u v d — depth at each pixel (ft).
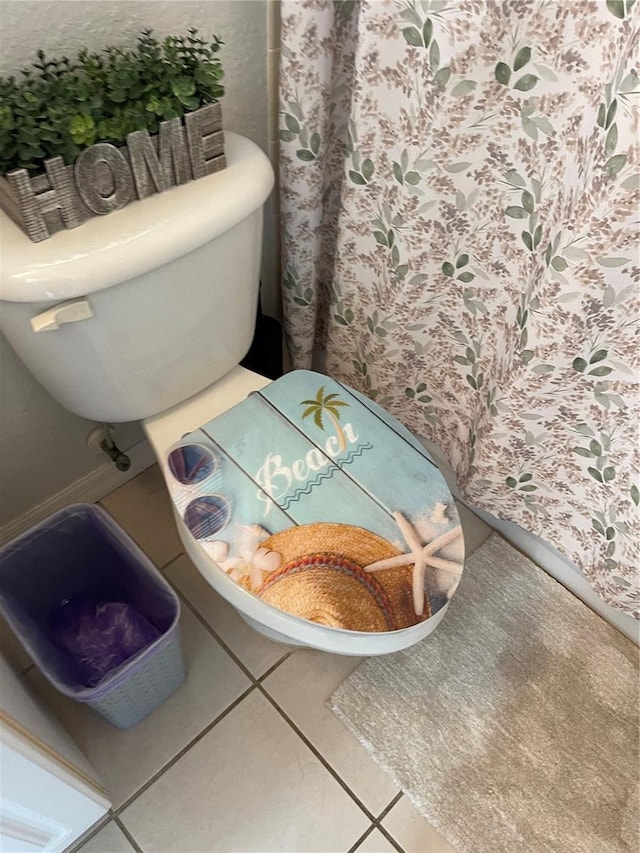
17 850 2.55
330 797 3.35
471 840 3.25
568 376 3.03
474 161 2.88
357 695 3.67
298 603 2.53
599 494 3.46
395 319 3.71
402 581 2.61
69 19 2.50
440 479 2.90
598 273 2.56
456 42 2.48
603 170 2.33
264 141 3.66
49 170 2.25
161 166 2.57
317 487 2.84
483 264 3.21
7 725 2.14
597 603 4.05
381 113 2.96
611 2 2.13
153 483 4.51
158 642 2.96
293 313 4.25
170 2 2.73
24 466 3.75
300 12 2.80
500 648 3.86
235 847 3.20
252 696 3.65
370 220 3.43
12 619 2.99
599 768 3.48
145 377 3.00
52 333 2.52
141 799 3.32
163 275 2.62
